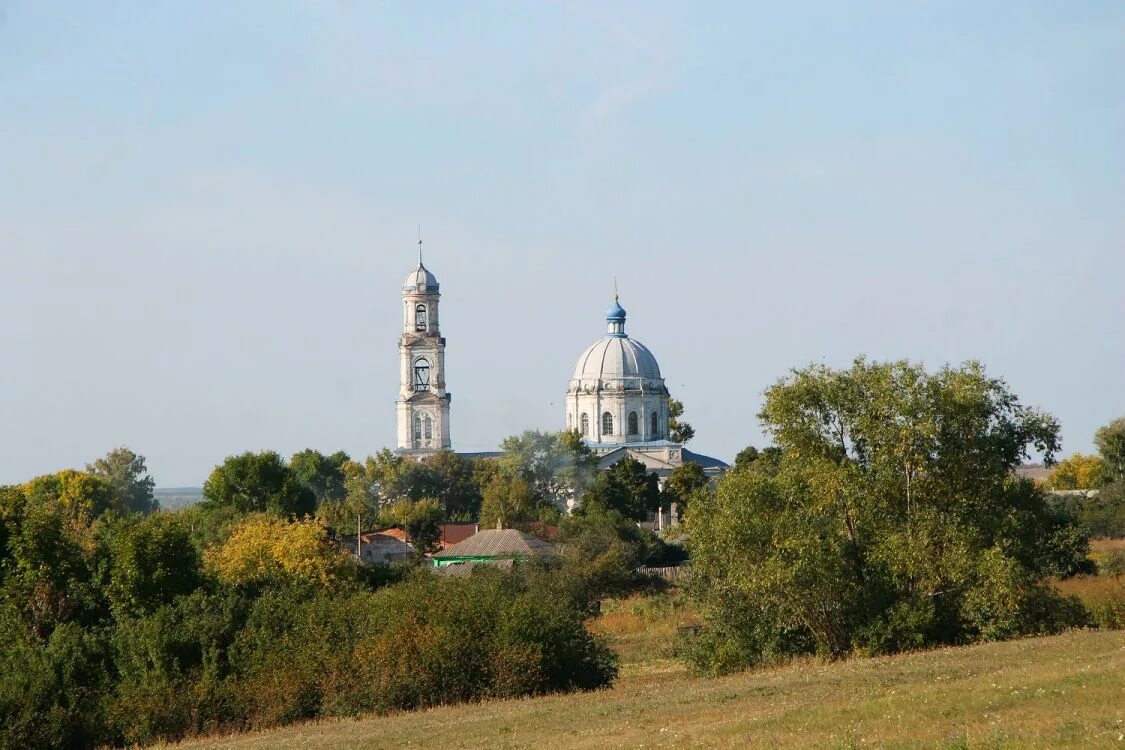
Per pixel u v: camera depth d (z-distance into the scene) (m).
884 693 69.44
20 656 98.38
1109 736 50.62
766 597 104.62
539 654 95.75
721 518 108.62
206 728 93.19
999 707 59.81
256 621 101.00
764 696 76.62
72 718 92.44
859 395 110.50
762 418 113.19
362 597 105.75
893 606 103.31
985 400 109.00
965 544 102.19
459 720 80.56
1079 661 72.12
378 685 93.50
